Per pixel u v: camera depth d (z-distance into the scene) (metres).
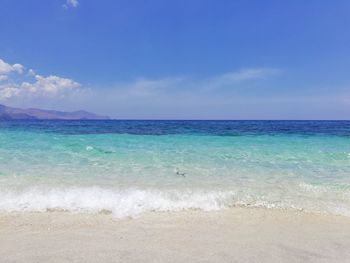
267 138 20.61
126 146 15.05
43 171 8.66
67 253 3.75
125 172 8.84
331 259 3.69
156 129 33.94
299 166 10.04
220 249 3.93
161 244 4.06
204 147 15.02
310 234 4.50
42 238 4.20
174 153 12.76
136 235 4.36
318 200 6.24
